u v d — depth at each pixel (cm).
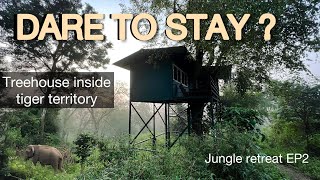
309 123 1936
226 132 818
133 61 1430
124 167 639
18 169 1335
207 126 1483
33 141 2016
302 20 1315
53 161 1488
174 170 680
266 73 1631
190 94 1334
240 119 884
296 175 1242
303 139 1967
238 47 1332
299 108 1962
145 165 641
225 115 945
